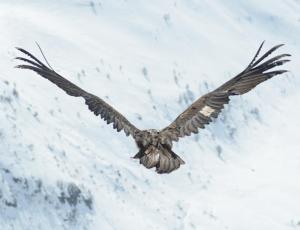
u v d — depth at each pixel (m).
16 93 156.88
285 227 158.12
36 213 124.50
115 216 135.50
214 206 161.00
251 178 181.88
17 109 152.25
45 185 129.88
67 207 129.25
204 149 185.38
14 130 142.12
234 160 190.25
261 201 168.75
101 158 152.62
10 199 122.94
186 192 164.25
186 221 149.50
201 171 176.25
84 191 133.88
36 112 156.50
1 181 124.94
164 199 153.38
